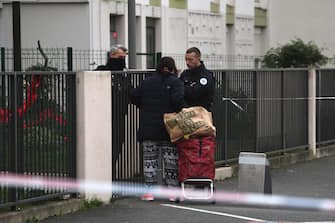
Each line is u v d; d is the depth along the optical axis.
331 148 18.67
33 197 9.68
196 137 10.93
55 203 9.97
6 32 23.25
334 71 18.94
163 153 11.16
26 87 9.51
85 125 10.39
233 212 10.38
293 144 17.11
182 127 10.75
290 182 13.82
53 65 21.59
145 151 11.04
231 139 14.47
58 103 10.05
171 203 11.02
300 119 17.41
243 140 14.94
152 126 10.90
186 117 10.75
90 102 10.47
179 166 11.02
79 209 10.30
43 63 21.34
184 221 9.67
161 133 10.91
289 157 16.67
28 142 9.57
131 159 11.55
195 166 10.91
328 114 18.72
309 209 10.78
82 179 10.41
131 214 10.12
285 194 12.27
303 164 16.72
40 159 9.78
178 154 11.08
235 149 14.60
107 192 10.87
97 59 22.77
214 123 13.84
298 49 33.00
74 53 22.69
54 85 9.98
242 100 14.85
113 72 11.10
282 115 16.58
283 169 15.80
